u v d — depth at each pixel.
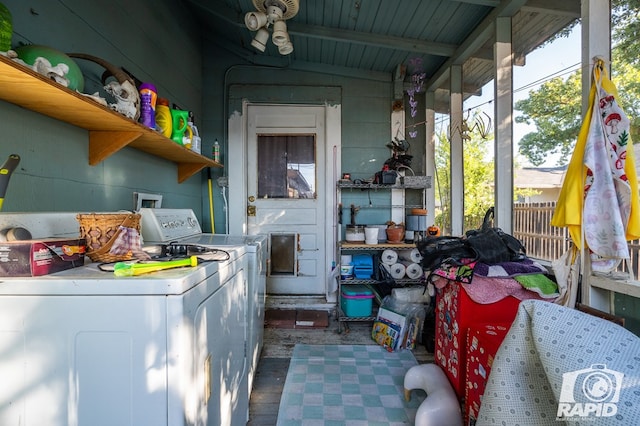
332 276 2.88
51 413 0.74
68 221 1.11
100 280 0.75
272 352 2.33
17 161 0.89
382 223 3.16
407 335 2.39
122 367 0.74
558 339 0.79
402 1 2.04
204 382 0.89
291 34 2.48
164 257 1.04
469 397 1.40
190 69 2.75
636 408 0.63
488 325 1.44
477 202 2.54
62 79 0.96
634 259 1.34
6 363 0.74
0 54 0.73
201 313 0.87
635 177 1.24
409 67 2.96
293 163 3.21
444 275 1.67
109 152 1.43
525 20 1.88
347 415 1.65
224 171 3.12
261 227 3.21
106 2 1.57
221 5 2.45
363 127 3.16
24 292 0.74
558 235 1.68
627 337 0.75
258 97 3.12
